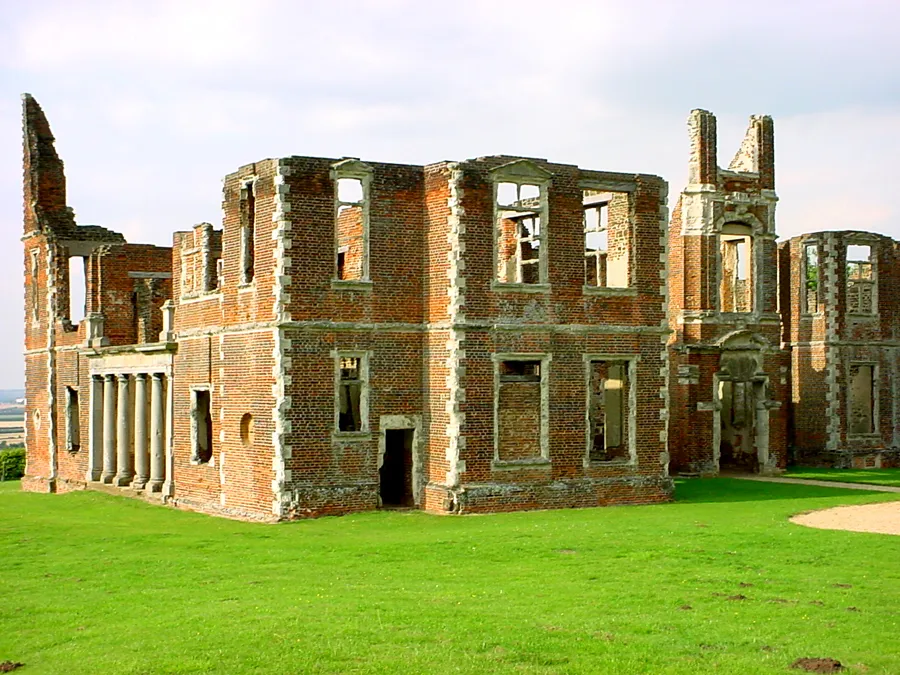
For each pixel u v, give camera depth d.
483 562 26.61
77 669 18.81
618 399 43.75
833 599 22.41
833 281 55.53
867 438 56.19
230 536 31.67
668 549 27.52
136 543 30.52
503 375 37.34
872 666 18.28
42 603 23.39
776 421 51.34
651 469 39.66
